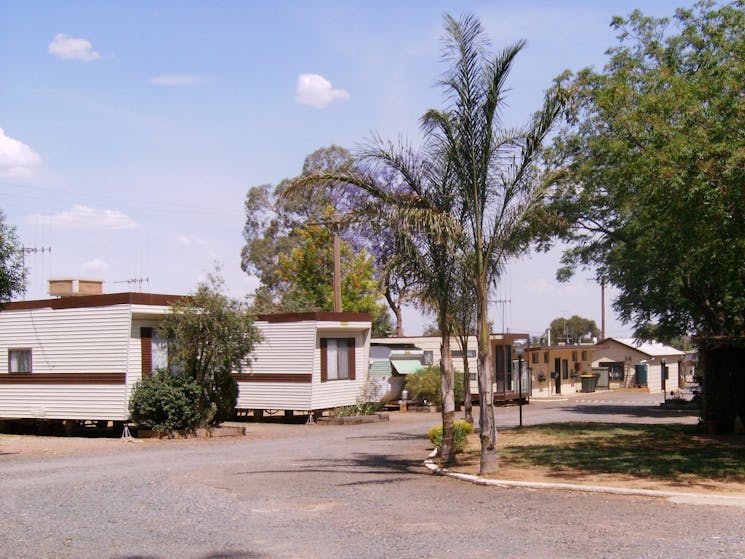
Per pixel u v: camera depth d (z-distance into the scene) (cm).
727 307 2431
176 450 1764
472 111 1283
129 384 2017
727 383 1922
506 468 1327
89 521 940
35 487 1196
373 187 1338
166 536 856
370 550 777
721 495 1041
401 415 2994
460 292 1377
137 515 976
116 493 1141
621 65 2467
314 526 898
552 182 1361
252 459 1583
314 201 4922
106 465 1484
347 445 1866
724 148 1253
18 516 973
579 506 995
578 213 2708
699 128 1321
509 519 920
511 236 1310
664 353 5684
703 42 2348
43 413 2120
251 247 5175
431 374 3206
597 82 2264
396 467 1448
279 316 2591
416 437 2061
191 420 2059
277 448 1805
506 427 2183
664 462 1359
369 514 969
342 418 2539
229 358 2058
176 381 2047
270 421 2655
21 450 1761
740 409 1927
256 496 1113
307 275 4150
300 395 2533
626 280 2802
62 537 855
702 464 1331
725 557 720
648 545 771
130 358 2019
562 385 4716
